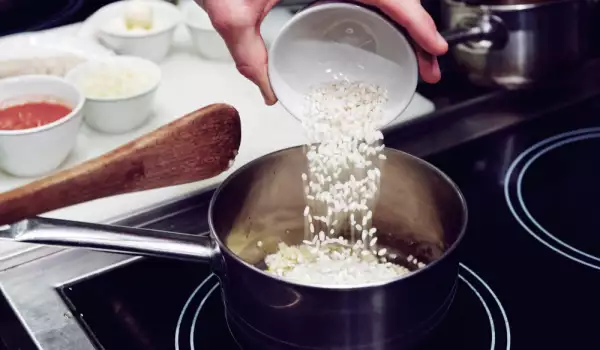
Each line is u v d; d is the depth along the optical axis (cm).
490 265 77
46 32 112
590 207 83
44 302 75
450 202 72
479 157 90
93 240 67
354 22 74
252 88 107
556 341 70
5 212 66
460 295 74
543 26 92
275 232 79
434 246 76
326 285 62
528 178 87
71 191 68
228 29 72
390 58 75
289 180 77
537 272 76
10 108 96
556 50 94
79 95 96
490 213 83
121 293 76
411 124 94
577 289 74
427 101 97
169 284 76
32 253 79
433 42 71
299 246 80
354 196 76
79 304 75
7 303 75
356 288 62
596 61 104
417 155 90
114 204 86
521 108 97
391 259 79
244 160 93
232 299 67
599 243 79
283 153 75
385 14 72
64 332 72
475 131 93
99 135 100
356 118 75
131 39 109
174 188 88
